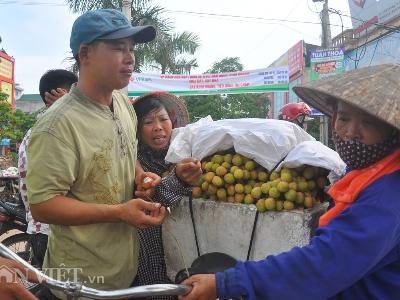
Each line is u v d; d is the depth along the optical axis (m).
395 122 1.24
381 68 1.43
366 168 1.36
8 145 17.33
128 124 2.17
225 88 11.70
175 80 11.59
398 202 1.24
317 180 2.39
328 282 1.22
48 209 1.79
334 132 1.48
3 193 6.91
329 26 13.88
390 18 12.34
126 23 1.93
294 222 2.17
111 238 2.01
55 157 1.78
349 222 1.25
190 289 1.31
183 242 2.51
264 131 2.41
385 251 1.23
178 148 2.56
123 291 1.33
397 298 1.30
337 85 1.37
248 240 2.29
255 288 1.25
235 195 2.45
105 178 1.95
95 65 1.91
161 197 2.19
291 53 16.25
